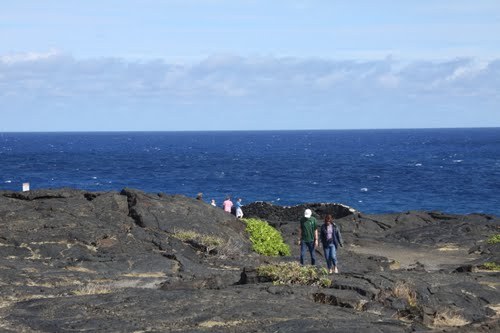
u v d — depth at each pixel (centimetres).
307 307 1410
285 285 1670
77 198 2975
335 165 14788
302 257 2411
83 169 13375
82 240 2478
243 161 16600
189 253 2611
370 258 2880
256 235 3002
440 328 1316
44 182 10381
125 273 2120
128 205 2984
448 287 1770
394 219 4431
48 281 1839
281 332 1177
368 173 12394
